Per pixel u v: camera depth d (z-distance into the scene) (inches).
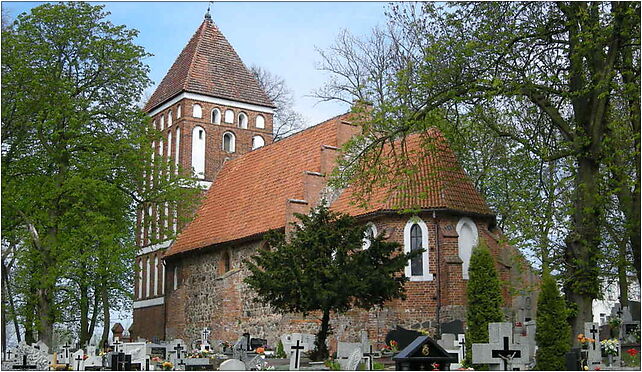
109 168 1389.0
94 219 1320.1
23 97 1348.4
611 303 1710.1
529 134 1077.1
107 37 1441.9
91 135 1406.3
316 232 985.5
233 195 1768.0
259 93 2108.8
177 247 1803.6
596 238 935.7
